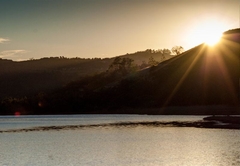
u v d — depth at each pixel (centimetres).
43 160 5762
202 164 5206
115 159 5719
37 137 8838
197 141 7412
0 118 17238
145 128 10338
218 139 7606
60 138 8512
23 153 6450
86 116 17250
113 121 13362
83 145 7281
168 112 17762
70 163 5500
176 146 6869
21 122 14162
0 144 7631
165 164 5269
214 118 12294
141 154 6103
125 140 7894
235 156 5734
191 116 15500
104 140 7969
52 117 17125
